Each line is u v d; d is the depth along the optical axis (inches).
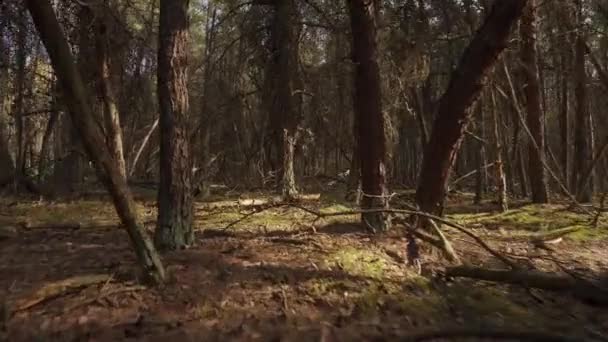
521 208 570.9
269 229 380.2
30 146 909.8
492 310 237.0
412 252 305.4
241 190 733.3
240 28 749.9
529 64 620.4
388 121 551.5
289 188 634.8
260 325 207.0
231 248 297.6
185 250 288.0
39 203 576.1
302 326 207.6
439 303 241.9
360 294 241.9
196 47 1120.2
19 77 676.7
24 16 570.6
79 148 648.4
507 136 843.4
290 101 658.2
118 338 193.8
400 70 579.8
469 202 713.6
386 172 362.3
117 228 390.0
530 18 605.6
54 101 657.0
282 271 257.0
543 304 251.0
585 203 660.1
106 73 490.9
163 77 291.4
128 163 1051.9
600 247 386.9
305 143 757.9
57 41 206.7
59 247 310.5
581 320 229.6
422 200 342.0
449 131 328.8
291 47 666.8
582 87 752.3
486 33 313.1
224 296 227.6
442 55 770.8
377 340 181.8
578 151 758.5
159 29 294.5
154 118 975.0
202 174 717.9
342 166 1182.9
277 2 670.5
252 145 880.3
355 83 367.9
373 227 358.3
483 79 320.8
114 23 542.0
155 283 233.8
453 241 367.9
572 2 700.0
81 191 694.5
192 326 203.5
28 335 194.7
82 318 206.1
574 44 752.3
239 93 778.8
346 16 637.9
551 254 355.9
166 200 293.4
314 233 353.7
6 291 225.8
